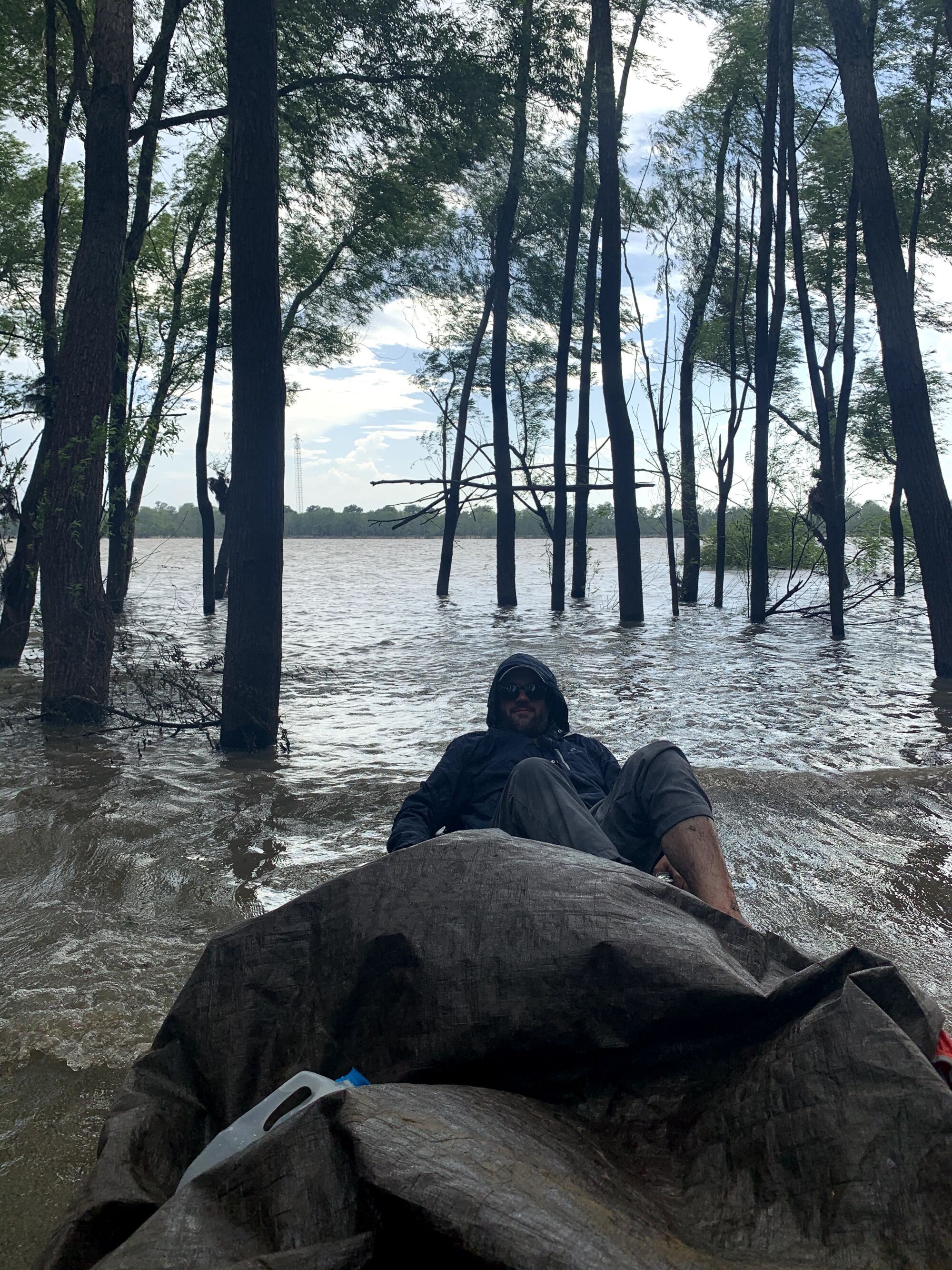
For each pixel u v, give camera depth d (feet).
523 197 61.87
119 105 23.40
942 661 30.99
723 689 28.09
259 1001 6.27
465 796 10.72
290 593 71.51
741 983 5.29
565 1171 4.42
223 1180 4.60
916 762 19.11
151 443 24.70
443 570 68.08
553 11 35.53
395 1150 4.18
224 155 45.80
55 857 12.97
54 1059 7.88
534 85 37.14
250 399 20.70
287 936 6.41
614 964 5.50
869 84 31.30
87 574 23.65
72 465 23.44
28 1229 5.87
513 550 59.62
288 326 59.36
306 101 35.53
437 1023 5.70
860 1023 4.75
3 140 43.11
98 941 10.21
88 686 23.58
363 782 17.20
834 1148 4.47
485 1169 4.16
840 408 53.83
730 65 53.26
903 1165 4.30
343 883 6.43
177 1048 6.31
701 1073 5.33
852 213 52.47
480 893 6.03
